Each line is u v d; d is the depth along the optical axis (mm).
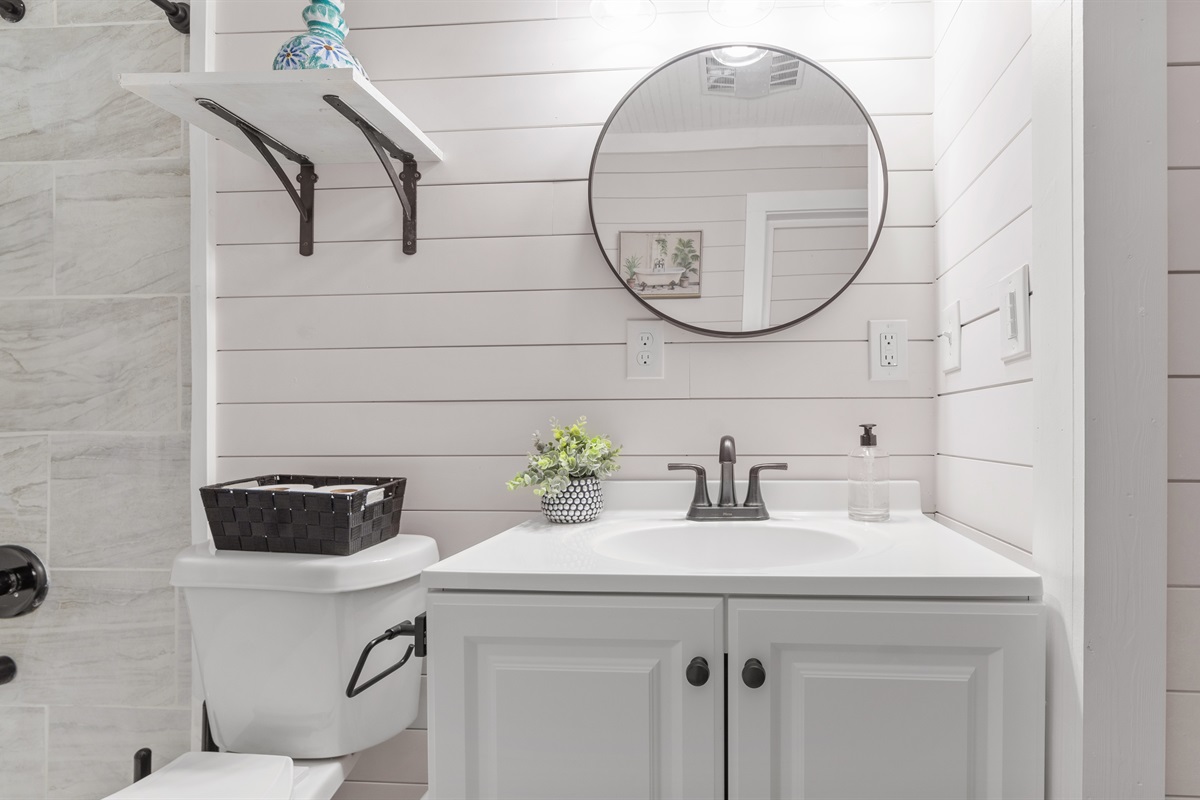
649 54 1493
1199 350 855
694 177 1458
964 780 884
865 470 1321
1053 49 923
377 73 1533
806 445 1458
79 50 1573
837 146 1443
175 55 1571
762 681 885
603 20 1439
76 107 1568
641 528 1292
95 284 1563
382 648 1291
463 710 936
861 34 1470
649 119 1467
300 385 1526
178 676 1539
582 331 1491
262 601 1261
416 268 1517
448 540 1501
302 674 1256
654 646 923
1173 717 852
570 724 924
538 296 1500
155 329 1560
